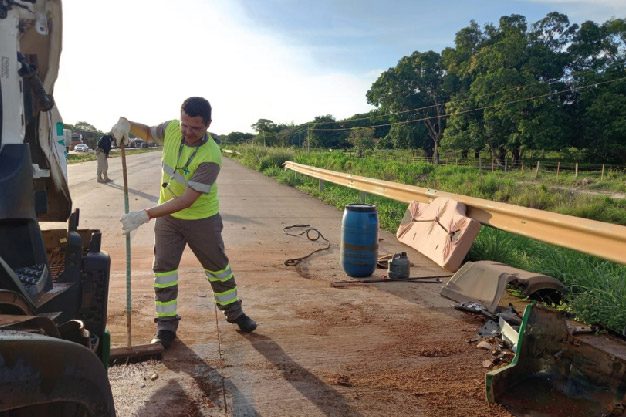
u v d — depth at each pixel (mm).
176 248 4227
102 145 18719
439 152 68375
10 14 2732
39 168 3332
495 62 59562
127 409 3213
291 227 10234
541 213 6172
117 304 5270
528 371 3588
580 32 61125
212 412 3236
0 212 2166
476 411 3334
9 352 1199
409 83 76812
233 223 10609
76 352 1380
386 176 28328
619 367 3270
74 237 3080
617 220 18312
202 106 3783
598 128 56156
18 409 1372
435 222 8039
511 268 5820
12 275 1837
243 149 48562
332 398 3479
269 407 3332
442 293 5918
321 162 33094
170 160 4070
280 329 4758
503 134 58156
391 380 3779
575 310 5203
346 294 5934
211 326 4762
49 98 3143
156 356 4031
